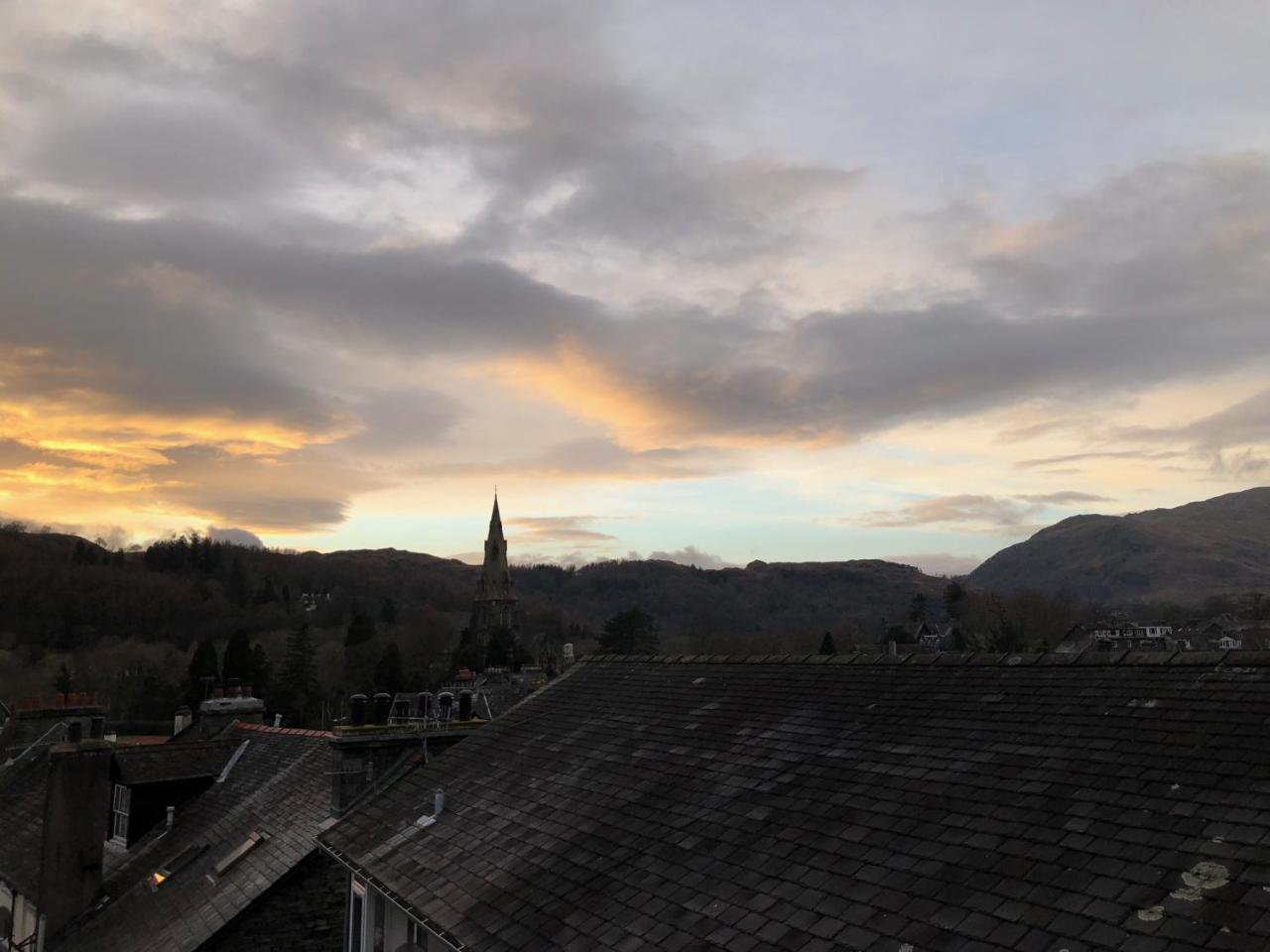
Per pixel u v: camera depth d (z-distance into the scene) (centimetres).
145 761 2595
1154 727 939
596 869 1152
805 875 946
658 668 1933
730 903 950
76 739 2283
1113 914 699
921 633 12619
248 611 13862
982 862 841
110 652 10281
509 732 1925
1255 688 917
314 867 1747
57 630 11481
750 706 1504
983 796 952
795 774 1188
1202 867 708
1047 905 743
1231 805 765
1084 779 902
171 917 1864
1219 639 8412
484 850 1362
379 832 1639
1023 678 1174
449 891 1270
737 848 1059
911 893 839
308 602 16350
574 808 1377
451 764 1873
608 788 1399
